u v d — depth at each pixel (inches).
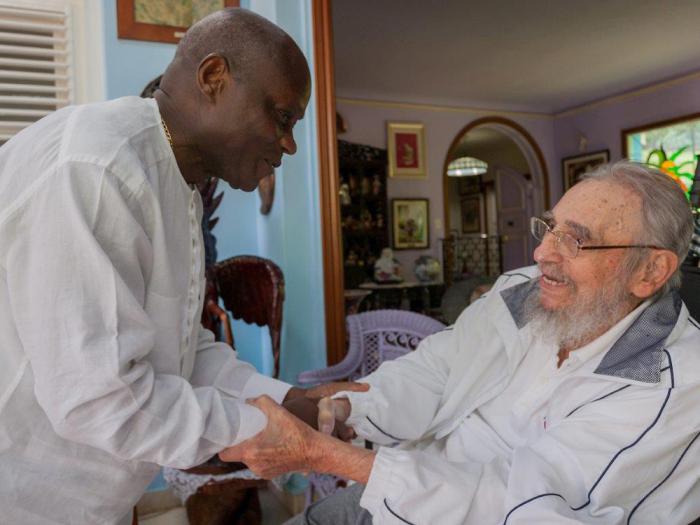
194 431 33.9
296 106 37.7
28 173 32.3
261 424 38.3
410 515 41.2
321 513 58.2
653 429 42.7
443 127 332.2
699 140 297.4
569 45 249.1
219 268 100.8
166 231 36.4
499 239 362.6
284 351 112.6
